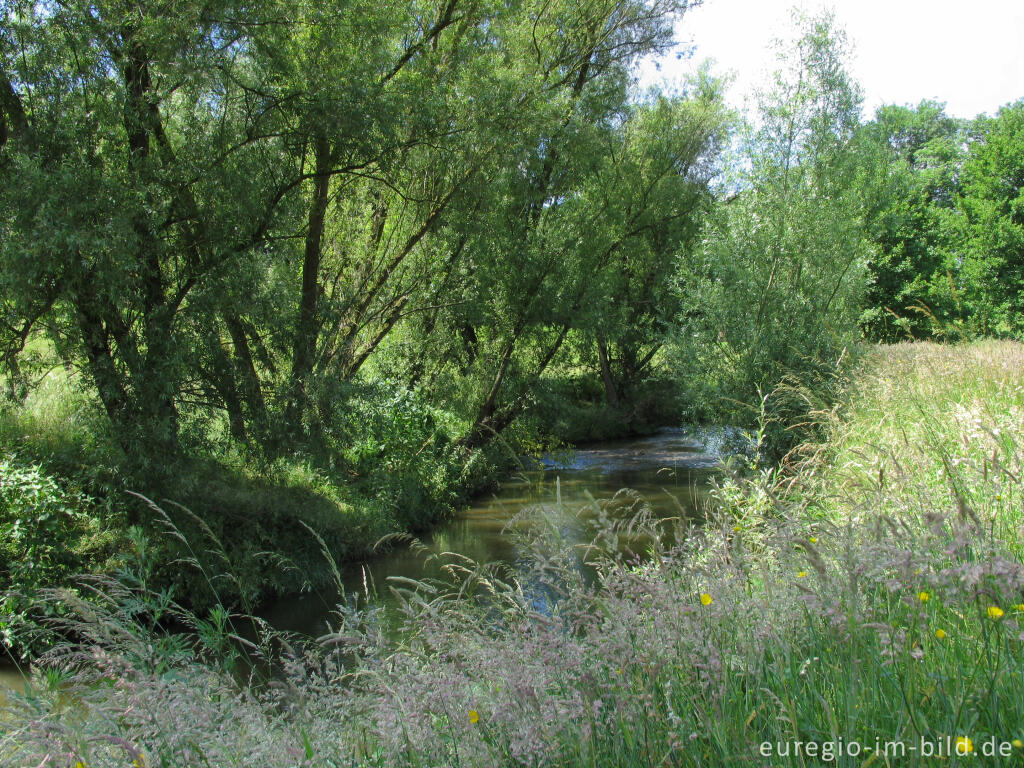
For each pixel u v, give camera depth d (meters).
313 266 12.94
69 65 9.59
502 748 2.42
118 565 8.68
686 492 15.12
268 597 10.20
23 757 2.60
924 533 2.82
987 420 5.12
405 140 12.55
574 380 27.62
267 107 11.09
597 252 17.98
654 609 2.77
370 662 3.11
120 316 9.73
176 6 9.66
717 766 2.15
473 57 14.09
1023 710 2.02
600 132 18.38
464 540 12.91
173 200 9.95
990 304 27.41
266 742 2.68
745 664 2.44
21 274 8.29
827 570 2.65
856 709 2.09
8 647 6.92
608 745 2.32
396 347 17.53
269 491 11.35
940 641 2.33
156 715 2.67
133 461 9.35
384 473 13.84
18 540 8.10
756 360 13.73
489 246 15.89
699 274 16.92
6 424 10.41
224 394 10.93
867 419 7.53
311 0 11.03
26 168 8.38
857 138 15.27
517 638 2.93
